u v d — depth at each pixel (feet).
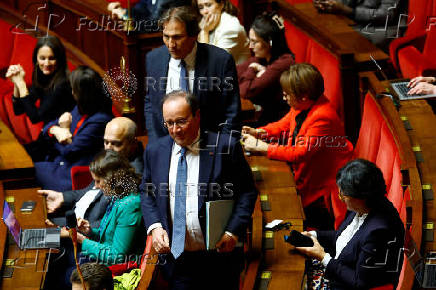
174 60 50.96
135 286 48.08
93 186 57.06
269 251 49.08
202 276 46.44
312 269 49.70
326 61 70.49
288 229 50.67
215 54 50.47
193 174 45.19
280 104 65.36
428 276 43.11
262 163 56.95
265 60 67.10
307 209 57.52
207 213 44.29
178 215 45.29
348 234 46.01
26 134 79.77
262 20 65.00
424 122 55.52
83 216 53.26
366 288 43.60
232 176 45.47
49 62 69.92
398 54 68.13
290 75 56.54
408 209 48.88
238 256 47.29
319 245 46.32
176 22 48.29
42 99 71.51
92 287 44.01
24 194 57.72
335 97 69.05
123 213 50.47
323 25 72.64
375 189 43.37
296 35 75.51
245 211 45.14
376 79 62.08
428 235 47.83
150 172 46.70
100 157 51.60
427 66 64.44
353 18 74.59
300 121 57.67
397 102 57.57
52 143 68.23
